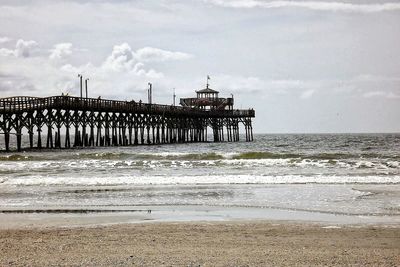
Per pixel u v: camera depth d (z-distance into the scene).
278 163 37.72
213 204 20.56
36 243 13.46
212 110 88.69
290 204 20.23
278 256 11.70
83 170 35.00
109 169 35.47
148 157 45.09
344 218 17.19
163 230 15.29
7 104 55.00
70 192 24.58
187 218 17.66
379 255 11.77
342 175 29.97
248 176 29.33
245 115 96.75
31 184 27.55
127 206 20.39
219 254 11.94
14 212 19.20
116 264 11.02
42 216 18.33
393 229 15.07
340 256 11.67
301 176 29.22
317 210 18.78
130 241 13.64
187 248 12.66
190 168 35.50
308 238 13.93
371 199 21.16
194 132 89.75
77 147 61.25
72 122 60.84
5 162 40.94
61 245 13.15
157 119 75.56
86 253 12.12
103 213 18.88
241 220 17.06
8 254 12.12
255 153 44.75
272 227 15.64
